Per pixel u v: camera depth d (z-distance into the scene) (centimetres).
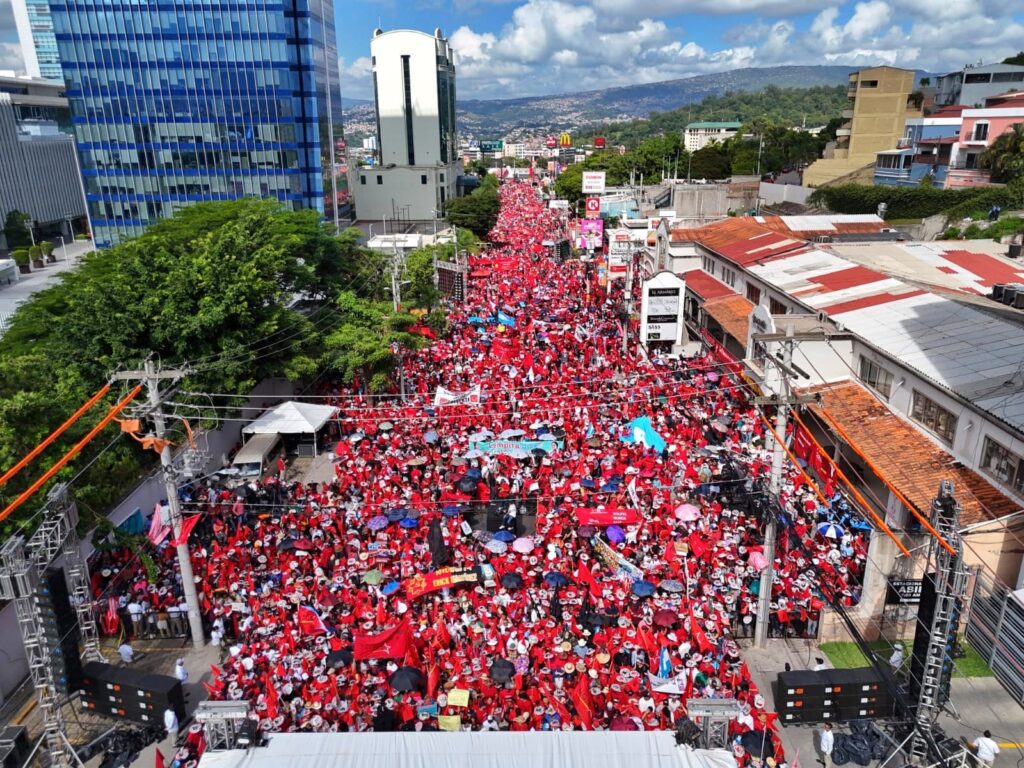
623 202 11025
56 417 2628
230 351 3597
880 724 2089
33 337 3903
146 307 3484
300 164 9638
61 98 14588
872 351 3419
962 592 1938
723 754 1498
